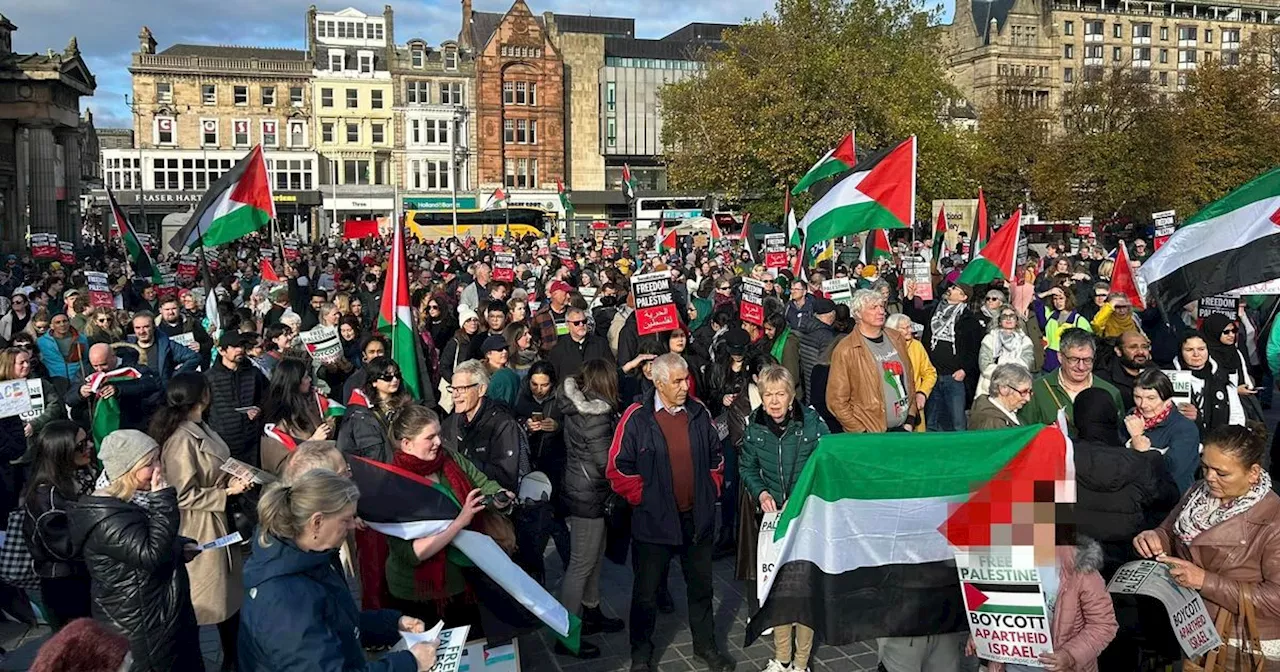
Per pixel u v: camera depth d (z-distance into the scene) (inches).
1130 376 315.6
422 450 196.4
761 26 1733.5
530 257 1225.4
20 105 1796.3
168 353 416.2
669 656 259.8
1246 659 172.6
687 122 1955.0
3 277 882.1
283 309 551.2
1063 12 3971.5
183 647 193.8
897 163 455.5
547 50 3152.1
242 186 522.9
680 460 242.8
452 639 161.6
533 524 249.8
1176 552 186.7
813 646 261.3
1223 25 4227.4
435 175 3070.9
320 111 2999.5
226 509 233.6
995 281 530.9
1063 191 2121.1
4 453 310.7
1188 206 2036.2
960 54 4030.5
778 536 201.0
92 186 3494.1
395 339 289.6
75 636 105.5
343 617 146.8
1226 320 350.3
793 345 420.8
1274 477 299.3
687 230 1792.6
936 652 202.1
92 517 184.2
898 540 195.6
